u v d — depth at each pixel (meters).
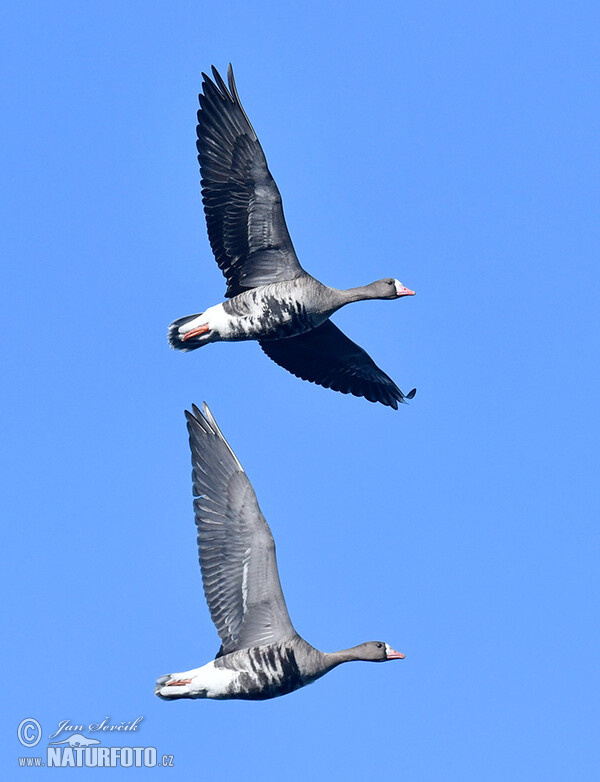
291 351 23.52
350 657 19.22
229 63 20.47
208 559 18.14
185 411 18.50
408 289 22.28
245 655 18.11
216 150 20.86
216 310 21.12
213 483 18.30
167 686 18.12
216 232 21.12
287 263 21.16
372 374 23.66
